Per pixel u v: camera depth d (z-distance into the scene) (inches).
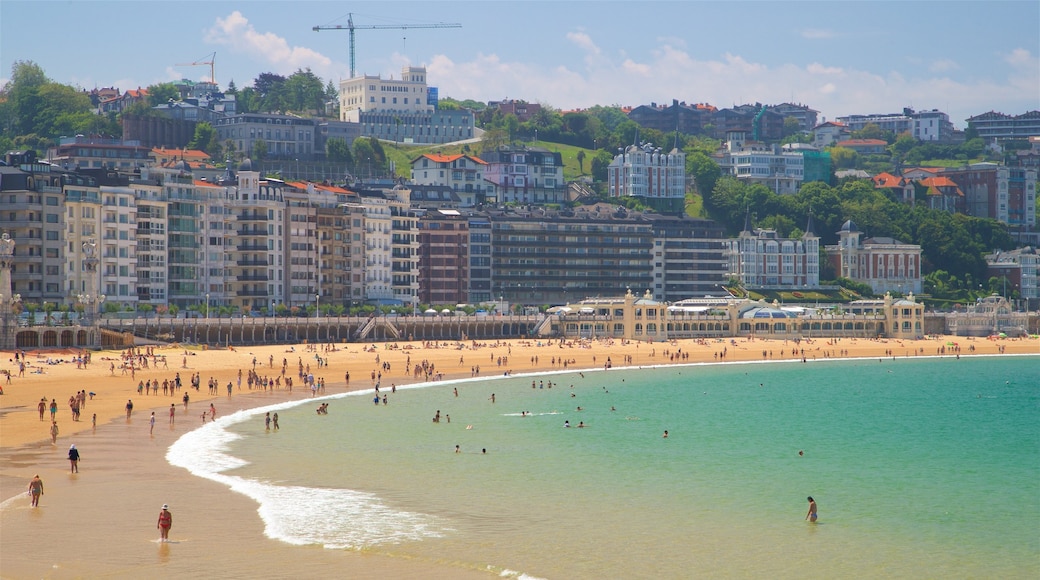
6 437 4660.4
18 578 2792.8
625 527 3503.9
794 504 3934.5
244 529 3282.5
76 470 3969.0
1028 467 4800.7
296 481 3986.2
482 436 5300.2
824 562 3208.7
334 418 5772.6
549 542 3287.4
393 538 3253.0
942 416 6668.3
